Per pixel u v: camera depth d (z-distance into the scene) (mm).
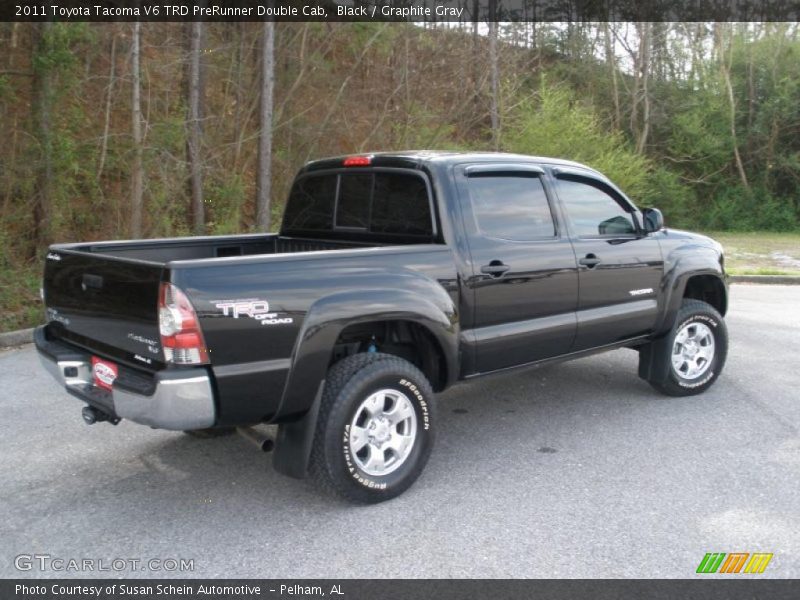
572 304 4957
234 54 15562
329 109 16625
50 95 10227
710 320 5902
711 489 4152
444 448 4844
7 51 11297
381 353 4141
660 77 28297
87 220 11906
